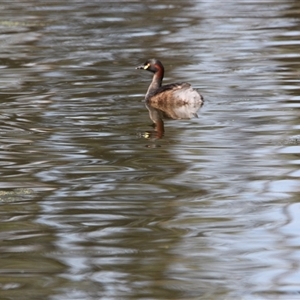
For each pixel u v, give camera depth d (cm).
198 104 3578
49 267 1873
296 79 4056
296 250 1953
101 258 1922
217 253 1942
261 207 2248
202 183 2467
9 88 3972
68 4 7281
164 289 1759
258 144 2898
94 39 5503
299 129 3100
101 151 2845
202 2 7356
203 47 5119
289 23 6059
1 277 1823
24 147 2903
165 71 4375
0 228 2117
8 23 6259
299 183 2447
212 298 1711
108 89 3950
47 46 5259
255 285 1773
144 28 5953
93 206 2273
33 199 2336
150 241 2017
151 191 2398
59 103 3644
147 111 3500
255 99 3650
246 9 6888
